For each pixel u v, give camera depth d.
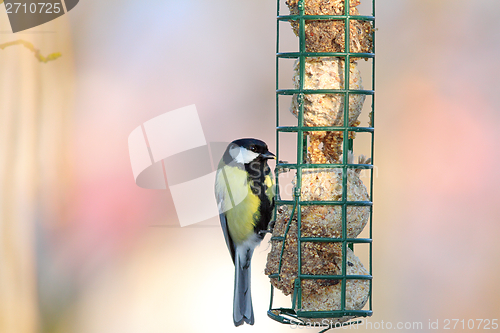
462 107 15.38
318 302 7.07
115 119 15.34
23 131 11.39
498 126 15.15
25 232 11.39
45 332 11.73
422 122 15.30
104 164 14.30
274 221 8.07
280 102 15.99
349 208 7.09
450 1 16.19
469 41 16.00
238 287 8.89
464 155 14.88
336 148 7.45
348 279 7.04
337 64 7.15
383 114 15.45
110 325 12.59
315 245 7.02
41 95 12.08
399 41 16.08
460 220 14.17
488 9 16.12
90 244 13.22
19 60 11.36
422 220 14.29
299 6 7.02
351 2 7.22
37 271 11.75
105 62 16.08
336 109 7.14
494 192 14.43
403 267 13.85
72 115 14.43
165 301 13.03
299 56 7.07
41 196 11.92
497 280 13.45
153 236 13.47
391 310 13.35
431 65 15.91
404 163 14.90
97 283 12.91
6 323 11.07
